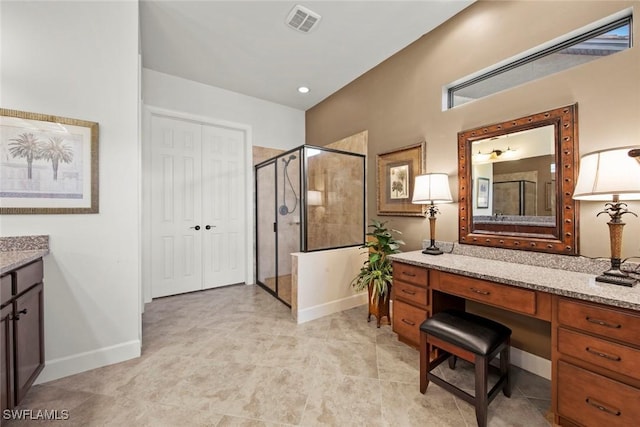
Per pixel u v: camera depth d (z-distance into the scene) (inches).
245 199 156.3
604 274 55.4
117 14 77.3
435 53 98.9
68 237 71.1
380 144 122.6
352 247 122.2
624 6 59.6
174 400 61.6
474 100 87.4
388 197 118.0
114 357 76.4
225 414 57.5
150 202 128.5
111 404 60.2
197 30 99.2
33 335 61.1
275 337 92.2
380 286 96.6
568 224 66.5
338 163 125.2
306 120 177.0
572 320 49.9
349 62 121.2
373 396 63.3
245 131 155.3
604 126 61.9
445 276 72.2
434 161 99.7
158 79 128.6
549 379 70.9
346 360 78.2
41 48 67.8
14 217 65.4
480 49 85.5
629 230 59.6
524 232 74.9
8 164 64.5
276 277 135.6
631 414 43.2
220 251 149.5
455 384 69.0
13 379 52.7
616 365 44.7
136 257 80.2
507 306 59.7
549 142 70.2
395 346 86.2
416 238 107.0
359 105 133.9
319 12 90.4
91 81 73.8
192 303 124.6
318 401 61.6
